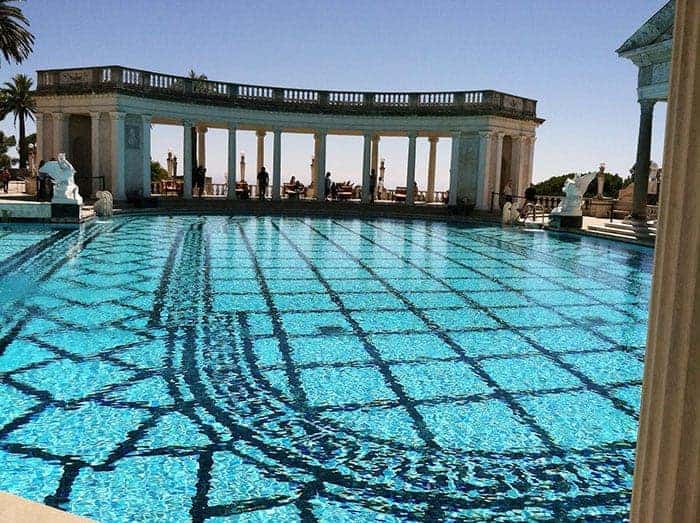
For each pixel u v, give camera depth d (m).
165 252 15.88
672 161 1.71
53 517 2.74
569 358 7.67
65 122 29.25
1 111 53.75
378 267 14.55
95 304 9.77
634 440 5.32
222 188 37.44
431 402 6.07
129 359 7.11
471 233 23.44
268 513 4.03
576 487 4.48
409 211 31.91
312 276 13.07
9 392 5.99
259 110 32.19
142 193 29.23
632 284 13.05
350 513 4.06
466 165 31.95
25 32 30.16
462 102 31.41
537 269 14.88
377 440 5.18
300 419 5.57
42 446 4.88
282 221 26.47
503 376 6.92
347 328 8.84
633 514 1.89
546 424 5.61
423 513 4.09
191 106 30.61
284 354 7.50
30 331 8.15
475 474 4.64
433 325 9.15
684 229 1.67
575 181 24.36
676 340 1.69
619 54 22.39
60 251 15.31
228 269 13.62
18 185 37.69
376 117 32.88
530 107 33.25
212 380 6.51
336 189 35.56
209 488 4.32
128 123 28.69
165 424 5.37
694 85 1.64
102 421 5.38
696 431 1.67
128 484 4.34
